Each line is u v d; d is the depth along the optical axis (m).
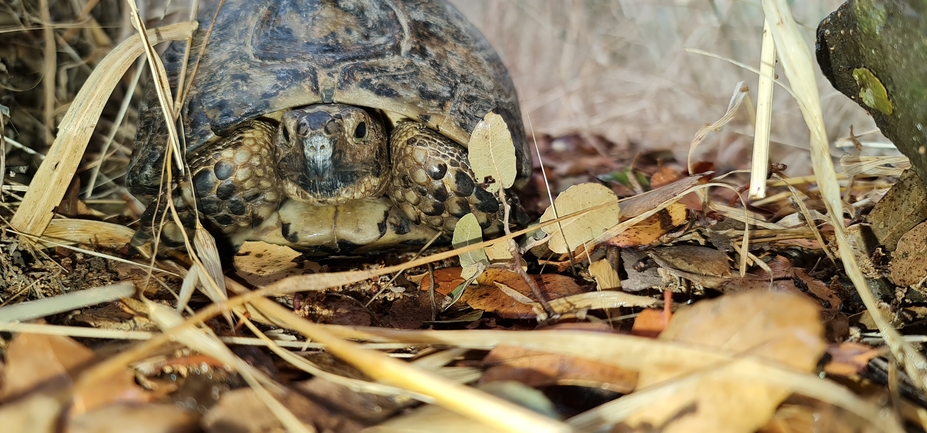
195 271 0.52
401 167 0.57
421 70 0.57
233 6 0.59
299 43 0.57
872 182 0.60
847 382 0.49
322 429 0.48
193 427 0.47
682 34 0.91
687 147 0.77
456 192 0.57
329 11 0.57
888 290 0.53
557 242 0.54
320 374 0.49
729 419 0.47
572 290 0.53
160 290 0.54
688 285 0.54
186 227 0.56
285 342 0.51
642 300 0.52
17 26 0.64
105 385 0.48
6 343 0.50
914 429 0.48
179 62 0.58
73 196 0.59
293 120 0.55
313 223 0.57
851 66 0.53
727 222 0.57
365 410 0.48
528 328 0.52
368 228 0.57
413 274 0.56
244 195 0.56
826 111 0.72
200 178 0.56
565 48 1.01
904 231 0.54
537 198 0.65
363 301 0.54
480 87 0.58
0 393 0.48
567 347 0.48
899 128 0.52
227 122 0.56
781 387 0.47
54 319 0.51
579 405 0.49
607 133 0.84
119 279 0.54
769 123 0.53
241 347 0.50
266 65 0.56
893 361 0.49
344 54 0.56
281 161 0.56
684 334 0.48
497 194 0.56
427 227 0.58
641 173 0.66
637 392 0.48
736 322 0.48
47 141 0.63
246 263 0.55
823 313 0.52
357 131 0.56
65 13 0.66
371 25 0.57
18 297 0.53
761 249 0.56
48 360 0.48
